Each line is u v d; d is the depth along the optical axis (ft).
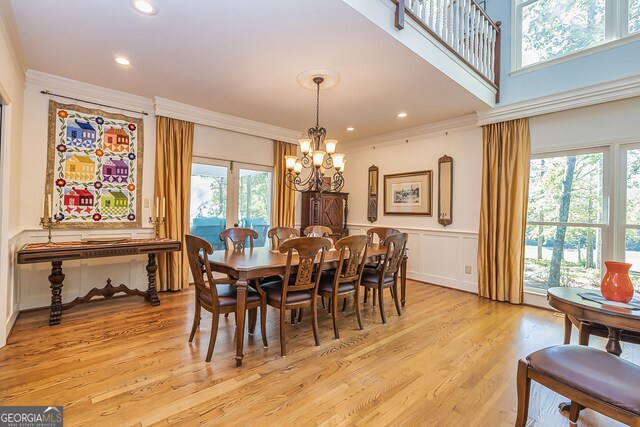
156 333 8.91
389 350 8.21
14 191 9.05
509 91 13.11
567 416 5.77
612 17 10.88
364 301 12.59
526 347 8.50
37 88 10.47
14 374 6.60
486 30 12.76
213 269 8.39
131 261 12.59
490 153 13.42
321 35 8.01
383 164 18.45
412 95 11.94
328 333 9.32
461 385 6.61
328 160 11.10
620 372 4.43
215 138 14.94
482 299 13.21
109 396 5.93
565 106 11.36
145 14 7.20
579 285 11.58
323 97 12.26
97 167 11.72
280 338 8.38
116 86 11.50
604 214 11.00
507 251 12.80
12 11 7.05
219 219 15.34
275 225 17.11
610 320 5.63
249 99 12.60
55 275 9.39
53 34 8.05
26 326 9.20
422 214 16.33
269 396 6.08
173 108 13.07
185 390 6.20
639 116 10.17
